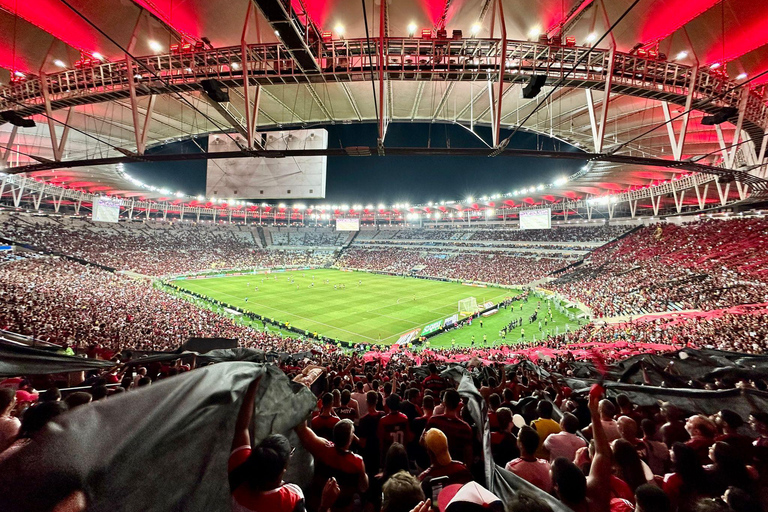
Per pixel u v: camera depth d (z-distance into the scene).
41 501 0.97
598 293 39.88
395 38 12.98
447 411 4.37
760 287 29.38
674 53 18.34
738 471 3.04
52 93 15.42
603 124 13.16
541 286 50.59
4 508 0.92
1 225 52.75
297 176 19.28
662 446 4.30
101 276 46.97
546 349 22.86
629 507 2.70
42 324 18.33
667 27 15.51
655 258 44.22
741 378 7.05
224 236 89.62
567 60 13.58
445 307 41.84
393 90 20.56
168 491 1.41
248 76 13.50
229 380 2.00
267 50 13.37
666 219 51.84
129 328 21.55
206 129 27.02
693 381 7.39
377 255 84.88
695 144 33.12
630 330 25.48
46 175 43.72
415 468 4.84
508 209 78.44
